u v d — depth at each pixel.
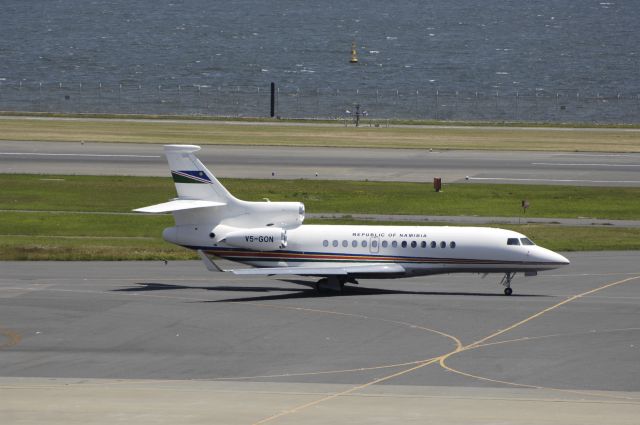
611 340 173.62
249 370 153.50
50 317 190.38
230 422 122.06
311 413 126.69
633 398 136.38
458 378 148.38
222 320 188.75
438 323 187.12
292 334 178.00
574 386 143.88
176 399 134.12
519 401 133.88
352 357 161.75
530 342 172.00
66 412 126.44
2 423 121.25
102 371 152.75
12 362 158.25
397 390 140.75
